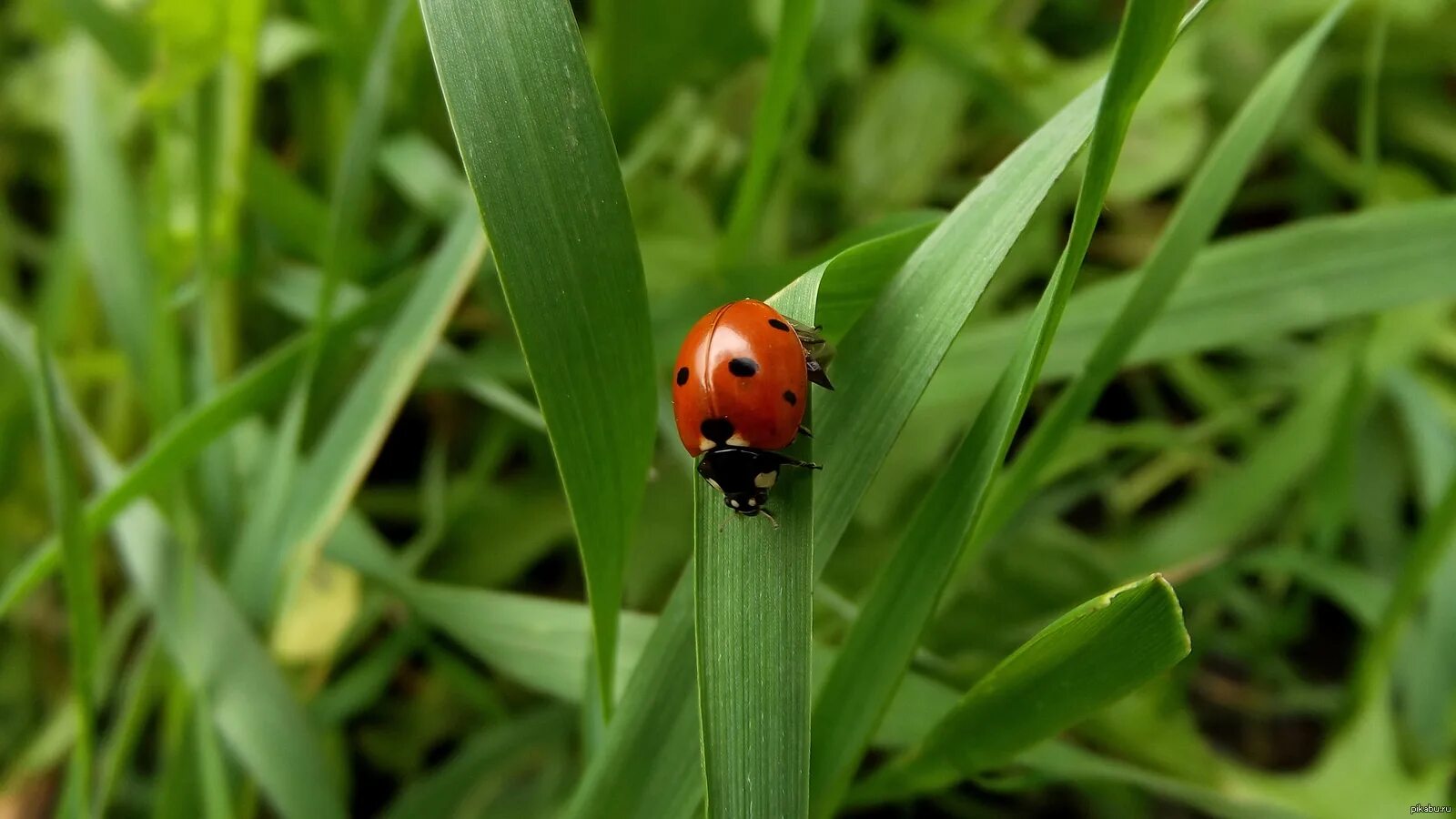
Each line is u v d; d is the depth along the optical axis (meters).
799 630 0.07
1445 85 0.11
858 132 0.11
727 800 0.07
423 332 0.09
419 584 0.09
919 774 0.08
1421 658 0.09
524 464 0.11
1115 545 0.10
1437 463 0.10
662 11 0.10
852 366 0.08
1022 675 0.07
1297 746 0.10
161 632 0.09
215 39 0.10
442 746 0.10
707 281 0.10
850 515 0.08
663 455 0.10
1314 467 0.10
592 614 0.08
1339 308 0.09
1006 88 0.11
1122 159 0.11
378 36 0.11
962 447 0.08
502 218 0.07
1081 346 0.09
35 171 0.13
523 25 0.08
